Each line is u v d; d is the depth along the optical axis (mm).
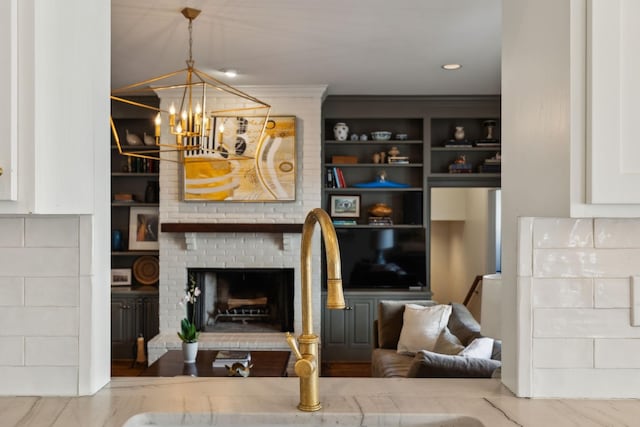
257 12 3428
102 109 1448
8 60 1188
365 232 6094
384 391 1401
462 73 5012
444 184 6199
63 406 1290
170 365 4039
